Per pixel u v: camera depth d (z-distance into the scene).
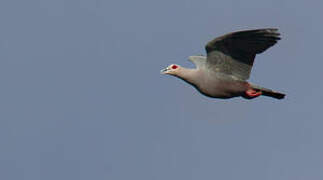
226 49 34.88
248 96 35.41
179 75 35.81
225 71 35.28
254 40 34.41
